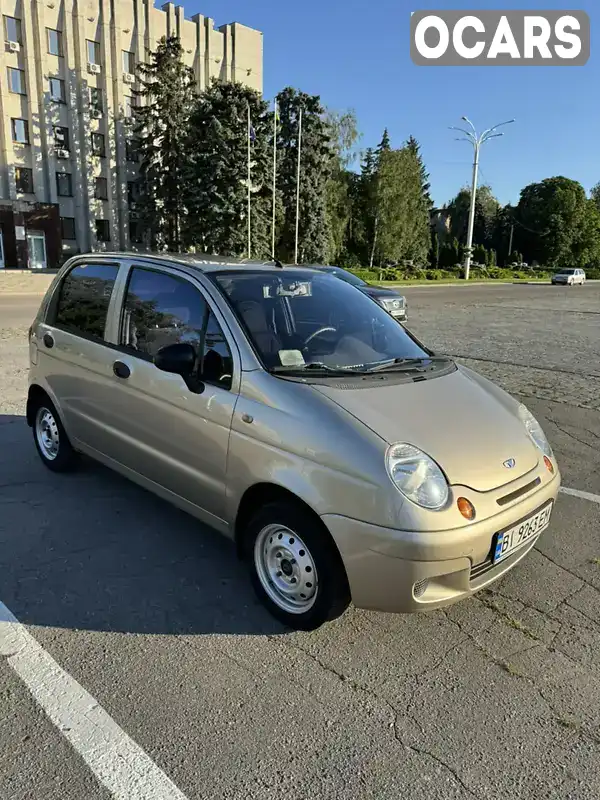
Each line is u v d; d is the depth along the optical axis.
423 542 2.52
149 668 2.70
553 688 2.65
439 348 12.16
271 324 3.44
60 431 4.67
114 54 45.91
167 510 4.29
